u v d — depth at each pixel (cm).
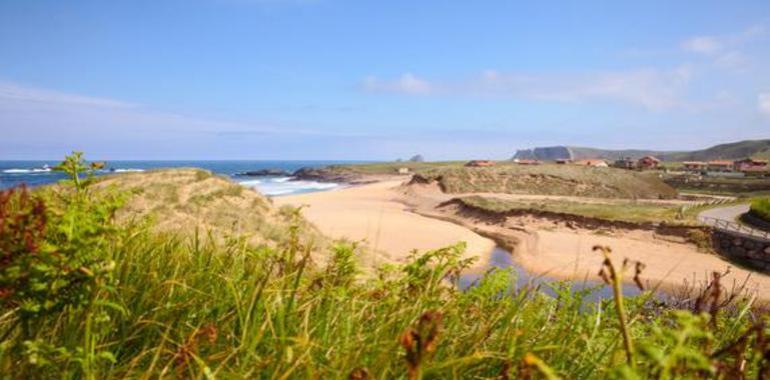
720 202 7775
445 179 10625
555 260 3706
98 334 198
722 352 175
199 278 273
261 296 238
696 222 4678
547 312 282
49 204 192
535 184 10575
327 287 270
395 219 6191
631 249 4228
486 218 6256
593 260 3656
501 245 4791
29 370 178
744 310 257
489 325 242
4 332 195
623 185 10544
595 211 5706
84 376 182
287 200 8431
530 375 182
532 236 4912
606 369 190
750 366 206
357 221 5672
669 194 10494
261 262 309
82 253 181
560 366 222
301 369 197
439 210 7531
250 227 1625
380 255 1323
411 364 141
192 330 226
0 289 173
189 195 1889
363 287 301
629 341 141
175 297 249
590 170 11425
